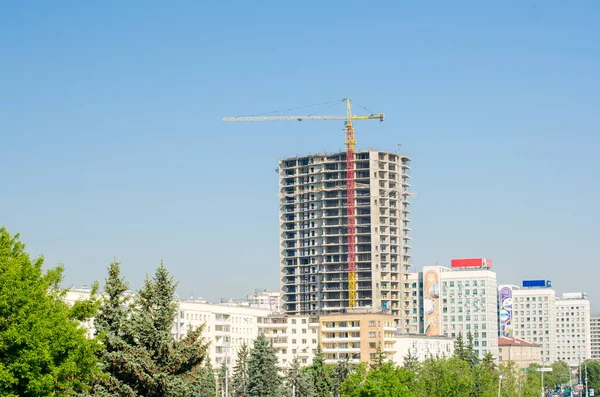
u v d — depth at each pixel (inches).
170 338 3641.7
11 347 2711.6
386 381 7076.8
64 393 2970.0
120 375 3590.1
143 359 3550.7
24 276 2896.2
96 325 3708.2
